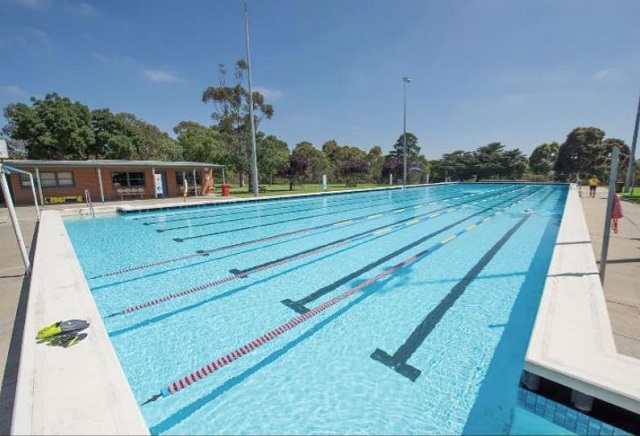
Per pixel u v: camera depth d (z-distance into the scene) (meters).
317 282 4.54
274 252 6.21
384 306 3.73
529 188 26.48
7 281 4.23
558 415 2.04
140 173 16.66
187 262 5.53
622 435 1.82
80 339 2.43
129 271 5.04
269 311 3.63
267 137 22.20
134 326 3.30
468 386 2.37
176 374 2.54
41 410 1.70
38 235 6.52
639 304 3.31
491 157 38.38
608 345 2.23
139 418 1.67
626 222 8.14
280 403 2.22
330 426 2.02
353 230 8.45
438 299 3.92
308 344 2.95
